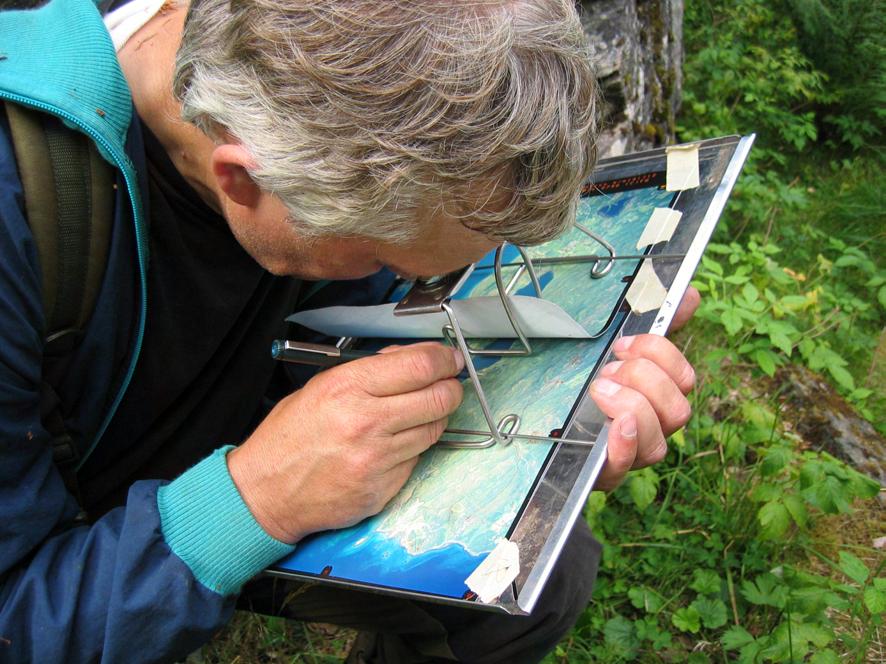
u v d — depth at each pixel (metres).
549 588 1.14
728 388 2.04
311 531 0.88
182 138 0.94
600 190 1.08
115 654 0.86
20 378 0.84
